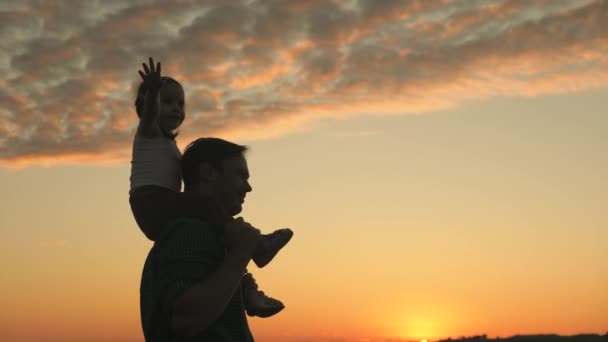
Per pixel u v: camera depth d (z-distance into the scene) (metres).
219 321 2.33
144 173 3.37
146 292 2.38
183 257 2.27
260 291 3.07
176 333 2.22
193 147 2.67
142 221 3.29
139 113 3.96
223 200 2.65
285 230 3.31
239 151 2.71
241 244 2.30
